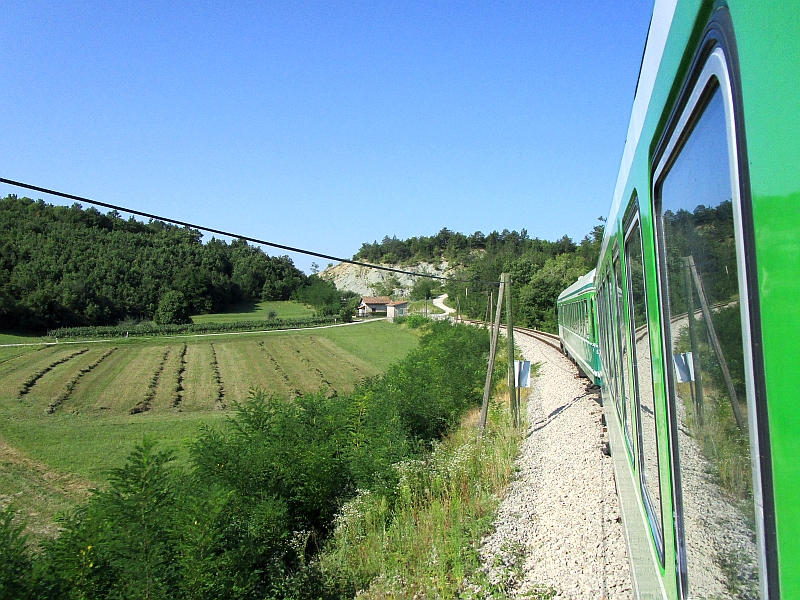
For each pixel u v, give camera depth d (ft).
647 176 10.20
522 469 39.09
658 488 10.80
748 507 5.22
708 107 5.83
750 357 4.68
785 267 3.95
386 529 36.19
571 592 22.57
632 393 16.10
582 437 43.16
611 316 25.45
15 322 282.36
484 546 27.84
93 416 121.19
